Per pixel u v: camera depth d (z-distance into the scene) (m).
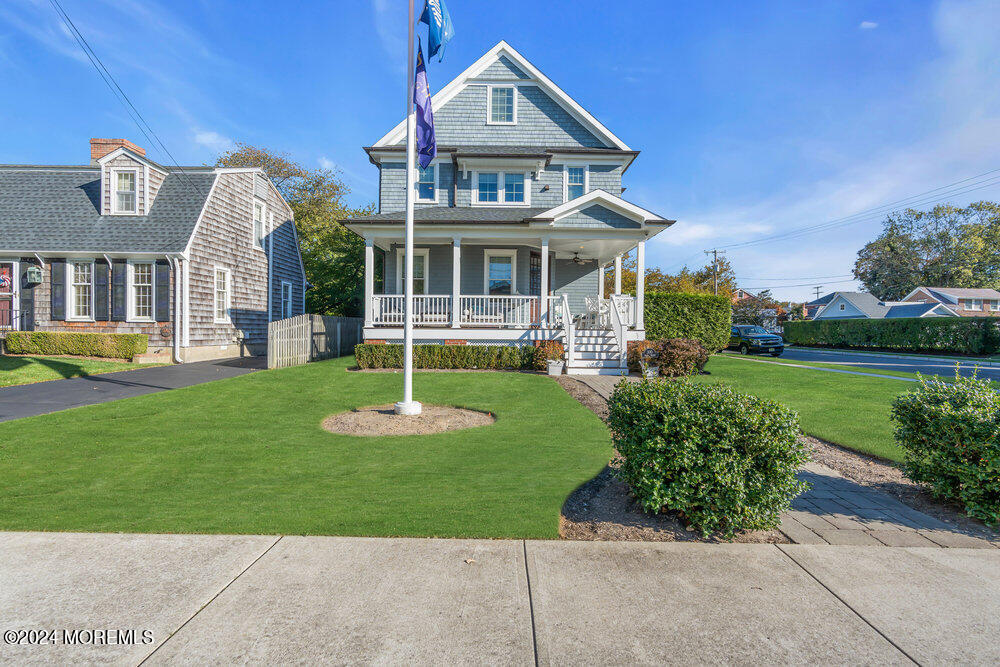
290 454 6.48
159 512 4.48
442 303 18.17
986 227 60.25
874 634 2.79
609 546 3.90
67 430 7.61
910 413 5.09
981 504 4.48
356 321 21.45
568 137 19.17
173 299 16.84
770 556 3.78
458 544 3.85
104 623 2.80
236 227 20.41
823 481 5.72
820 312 59.94
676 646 2.65
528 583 3.29
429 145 9.45
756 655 2.59
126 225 17.28
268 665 2.46
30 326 16.62
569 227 15.24
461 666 2.47
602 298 17.38
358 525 4.17
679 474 4.21
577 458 6.22
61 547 3.75
